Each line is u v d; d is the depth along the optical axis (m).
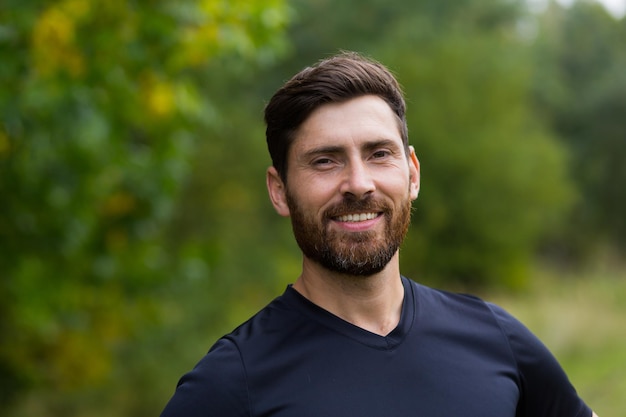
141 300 9.96
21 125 6.28
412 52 33.16
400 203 2.45
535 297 21.05
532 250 33.88
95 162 7.76
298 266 25.12
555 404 2.62
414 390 2.36
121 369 12.75
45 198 7.75
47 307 8.51
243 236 22.34
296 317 2.44
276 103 2.48
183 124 7.76
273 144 2.53
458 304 2.61
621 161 41.47
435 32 37.03
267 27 6.49
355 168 2.39
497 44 34.38
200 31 6.31
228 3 6.25
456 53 32.59
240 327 2.46
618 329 15.76
